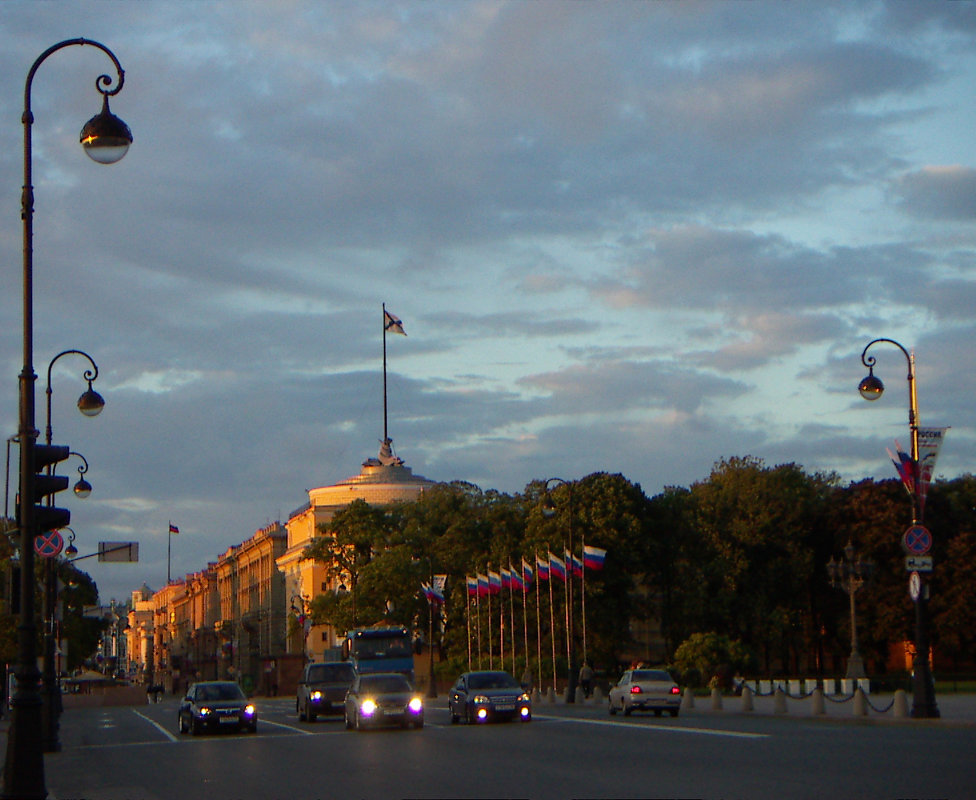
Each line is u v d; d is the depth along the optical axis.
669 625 85.69
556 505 81.56
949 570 78.75
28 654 18.36
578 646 79.25
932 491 82.94
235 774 23.80
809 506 90.25
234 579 160.75
